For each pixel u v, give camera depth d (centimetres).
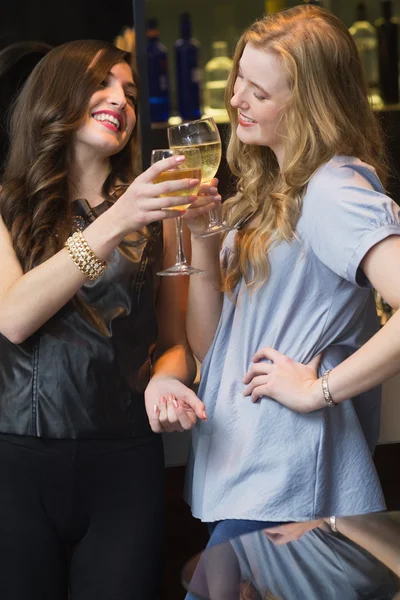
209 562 155
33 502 213
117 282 216
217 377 213
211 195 203
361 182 193
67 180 226
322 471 200
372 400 220
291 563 152
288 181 199
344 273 190
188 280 236
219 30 361
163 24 358
